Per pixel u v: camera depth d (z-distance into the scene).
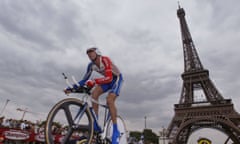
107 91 4.14
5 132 13.45
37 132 16.66
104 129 3.85
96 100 3.87
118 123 4.62
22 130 14.79
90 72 4.34
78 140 3.33
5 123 15.23
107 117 4.07
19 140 14.45
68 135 3.07
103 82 3.77
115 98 4.08
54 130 11.79
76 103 3.38
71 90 3.68
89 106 3.60
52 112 2.92
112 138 3.67
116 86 4.17
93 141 3.55
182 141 60.66
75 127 3.16
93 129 3.43
